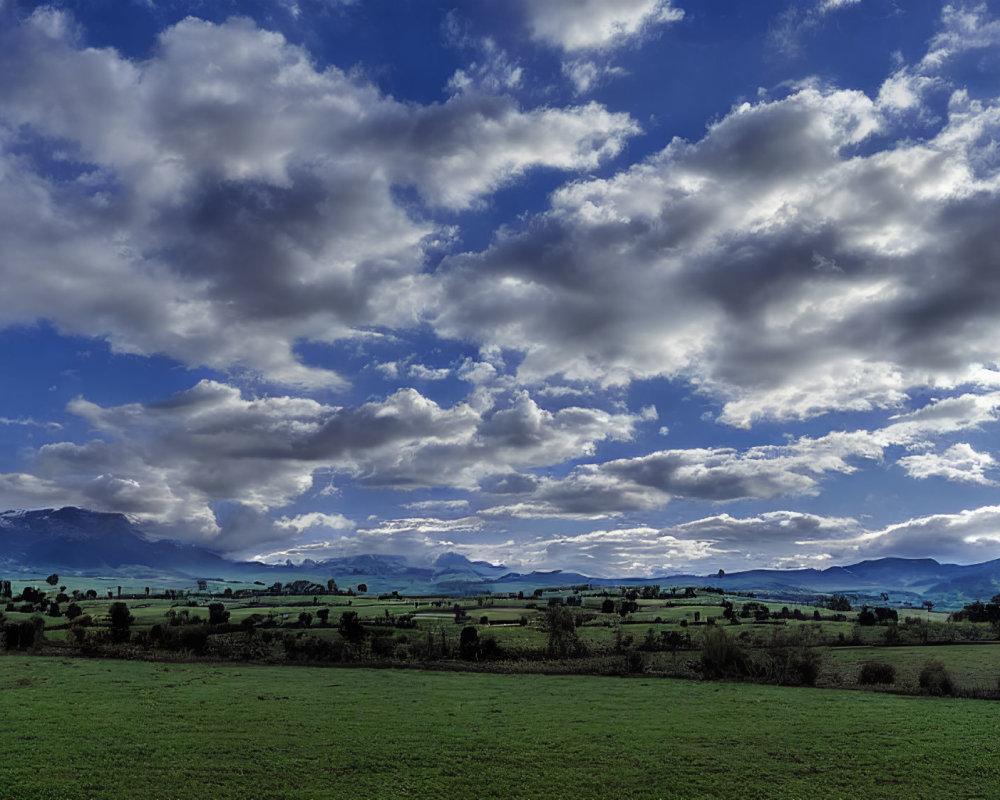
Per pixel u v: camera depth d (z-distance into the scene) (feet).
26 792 124.57
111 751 149.89
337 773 141.90
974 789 140.77
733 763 154.51
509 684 258.78
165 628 384.88
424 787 135.95
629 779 143.64
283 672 280.72
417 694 231.91
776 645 383.65
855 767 153.07
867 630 494.18
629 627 570.05
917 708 212.84
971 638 421.18
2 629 361.92
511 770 147.23
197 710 192.65
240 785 133.18
